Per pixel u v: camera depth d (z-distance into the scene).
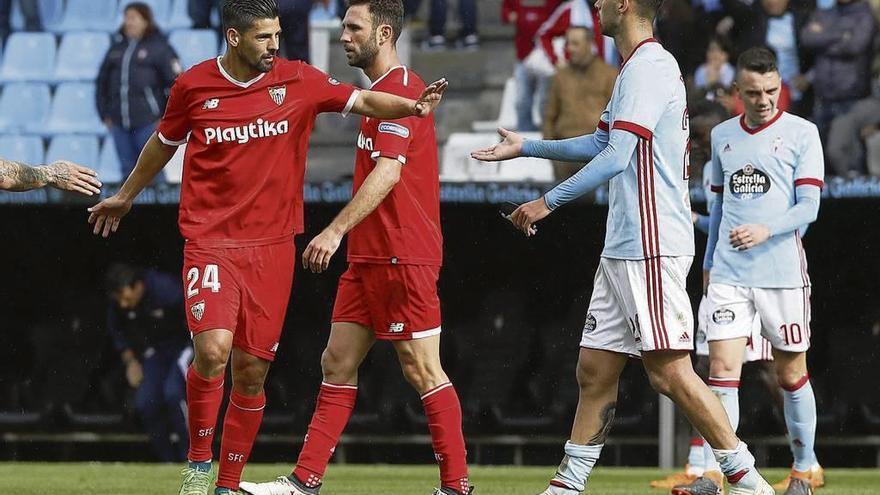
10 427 45.44
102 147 46.72
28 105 47.78
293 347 46.00
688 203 19.69
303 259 20.05
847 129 40.81
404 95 21.06
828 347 44.09
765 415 42.72
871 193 37.53
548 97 40.59
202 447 20.25
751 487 19.77
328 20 46.69
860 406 43.44
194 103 19.70
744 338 24.27
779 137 24.11
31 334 46.84
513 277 45.69
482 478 35.06
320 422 21.70
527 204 19.17
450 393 21.66
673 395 19.75
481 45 48.75
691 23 42.38
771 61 23.91
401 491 29.42
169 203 40.50
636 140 18.94
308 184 39.31
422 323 21.44
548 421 44.12
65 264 46.59
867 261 43.47
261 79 19.70
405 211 21.23
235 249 19.73
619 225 19.55
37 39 48.84
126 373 45.19
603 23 19.78
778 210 24.12
